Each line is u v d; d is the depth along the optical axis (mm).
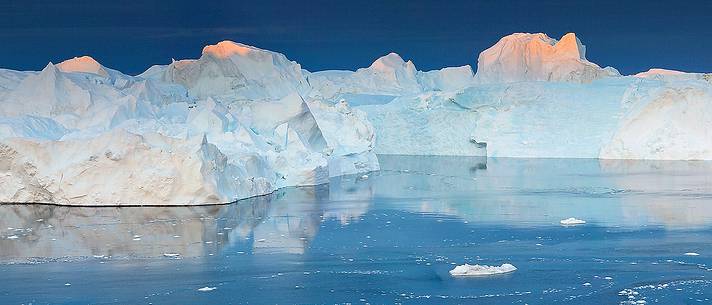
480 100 106312
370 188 64938
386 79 129375
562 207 53344
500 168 83312
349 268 36094
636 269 35438
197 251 39406
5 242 41312
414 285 33375
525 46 122938
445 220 48406
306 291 32625
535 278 34188
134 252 39156
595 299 31219
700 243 40531
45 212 49594
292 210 52000
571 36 122188
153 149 51312
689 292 31938
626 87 102438
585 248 39688
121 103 59250
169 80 112188
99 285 33312
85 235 42875
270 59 112250
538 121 101812
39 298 31641
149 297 31719
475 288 32844
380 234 43844
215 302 31172
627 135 93312
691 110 91562
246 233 43906
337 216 49750
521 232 44188
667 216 48844
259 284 33531
